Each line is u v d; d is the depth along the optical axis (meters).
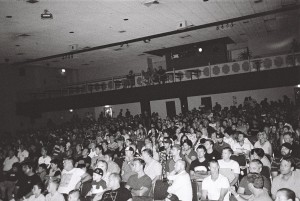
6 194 7.42
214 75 16.50
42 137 15.27
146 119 16.39
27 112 20.88
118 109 25.61
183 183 4.41
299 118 11.03
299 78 13.70
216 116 12.88
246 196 4.12
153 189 5.23
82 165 6.10
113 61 24.80
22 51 17.66
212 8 12.73
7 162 9.88
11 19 11.58
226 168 5.07
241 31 18.16
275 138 8.35
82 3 10.49
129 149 6.02
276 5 13.36
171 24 14.66
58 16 11.73
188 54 21.77
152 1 10.80
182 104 18.62
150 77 17.47
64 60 22.05
